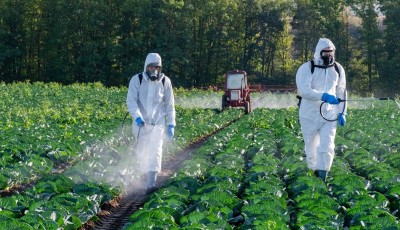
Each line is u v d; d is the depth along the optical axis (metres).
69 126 21.84
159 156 12.20
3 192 12.07
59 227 8.63
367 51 79.00
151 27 75.31
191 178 11.20
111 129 20.77
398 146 17.27
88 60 75.19
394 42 77.56
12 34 77.38
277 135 19.44
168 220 8.27
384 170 12.36
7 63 77.75
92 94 45.72
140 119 11.95
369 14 78.50
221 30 81.06
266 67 87.44
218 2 79.81
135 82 12.20
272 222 7.89
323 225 8.20
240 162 13.92
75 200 9.75
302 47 86.25
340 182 10.97
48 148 15.69
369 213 8.74
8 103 34.38
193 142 21.03
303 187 10.61
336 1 82.38
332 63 11.59
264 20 82.06
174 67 77.38
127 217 10.73
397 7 76.38
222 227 8.08
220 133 19.97
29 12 78.19
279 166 13.51
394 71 75.12
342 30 83.69
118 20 78.81
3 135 18.22
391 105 38.81
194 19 80.56
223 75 82.69
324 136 11.61
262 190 10.28
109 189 11.21
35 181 13.12
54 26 77.00
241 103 34.22
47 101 34.31
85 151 16.27
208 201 9.21
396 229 7.96
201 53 81.69
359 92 80.19
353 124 22.61
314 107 11.66
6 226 7.64
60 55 78.38
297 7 84.12
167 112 12.42
